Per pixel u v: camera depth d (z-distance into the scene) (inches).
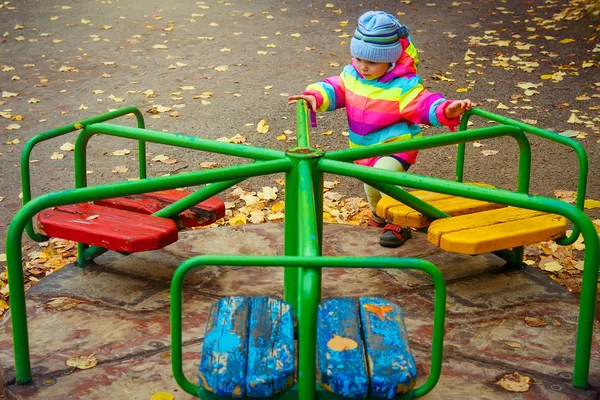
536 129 123.7
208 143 113.1
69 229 121.7
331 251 145.8
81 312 121.0
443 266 139.4
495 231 119.1
